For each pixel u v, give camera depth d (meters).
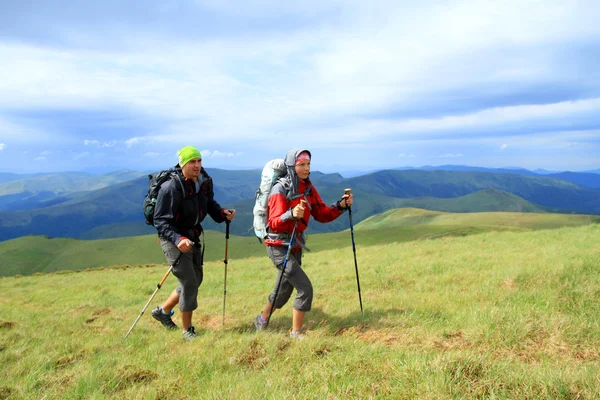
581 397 3.29
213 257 125.50
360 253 23.73
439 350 4.77
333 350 5.06
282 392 3.86
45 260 156.50
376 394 3.69
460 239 24.91
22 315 11.18
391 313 6.98
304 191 6.45
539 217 196.12
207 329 7.61
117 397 4.43
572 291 6.95
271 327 7.09
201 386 4.47
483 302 7.09
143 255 151.12
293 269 6.29
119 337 7.36
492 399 3.33
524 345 4.76
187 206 6.54
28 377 5.21
